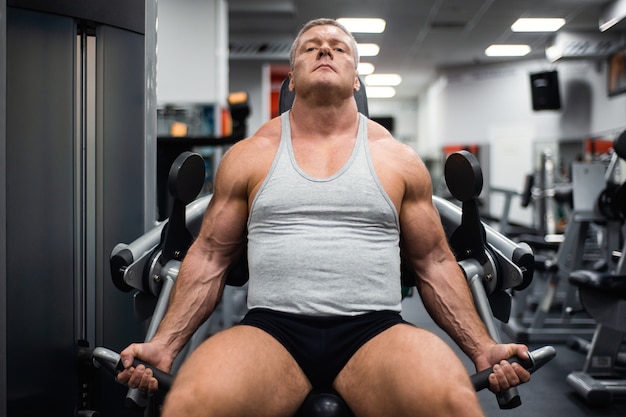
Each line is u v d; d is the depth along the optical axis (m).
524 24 7.99
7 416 1.64
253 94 9.03
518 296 3.90
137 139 1.87
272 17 7.69
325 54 1.32
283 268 1.20
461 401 1.00
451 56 9.75
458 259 1.46
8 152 1.64
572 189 3.71
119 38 1.82
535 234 5.14
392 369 1.08
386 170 1.28
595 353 2.71
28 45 1.67
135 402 1.16
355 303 1.19
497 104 10.21
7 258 1.64
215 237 1.32
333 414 1.11
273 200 1.23
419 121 13.42
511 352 1.16
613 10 7.05
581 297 2.53
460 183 1.34
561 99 9.52
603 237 3.88
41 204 1.70
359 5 7.19
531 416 2.38
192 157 1.32
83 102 1.78
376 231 1.24
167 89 5.77
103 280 1.80
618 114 8.52
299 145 1.31
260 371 1.09
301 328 1.17
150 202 1.91
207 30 5.75
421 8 7.27
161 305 1.35
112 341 1.82
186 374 1.06
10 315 1.64
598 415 2.39
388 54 9.59
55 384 1.72
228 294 3.29
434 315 1.34
